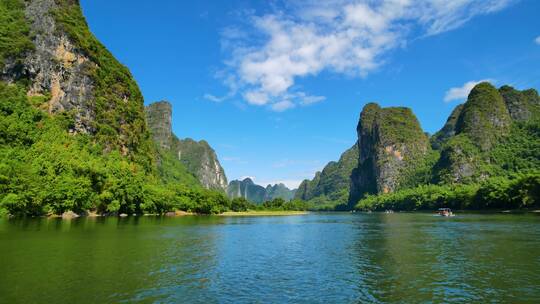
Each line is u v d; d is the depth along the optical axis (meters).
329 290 25.20
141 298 22.48
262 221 116.62
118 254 37.47
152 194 129.00
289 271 31.58
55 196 90.62
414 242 51.22
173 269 31.31
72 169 101.62
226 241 53.53
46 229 59.62
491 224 81.06
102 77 172.88
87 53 162.50
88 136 147.50
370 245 49.25
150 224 83.06
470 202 168.75
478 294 23.89
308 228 82.94
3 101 126.44
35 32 147.38
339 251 43.78
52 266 30.41
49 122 133.75
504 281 27.17
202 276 28.91
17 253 36.12
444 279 28.09
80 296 22.39
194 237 57.19
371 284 26.88
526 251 40.31
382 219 129.38
